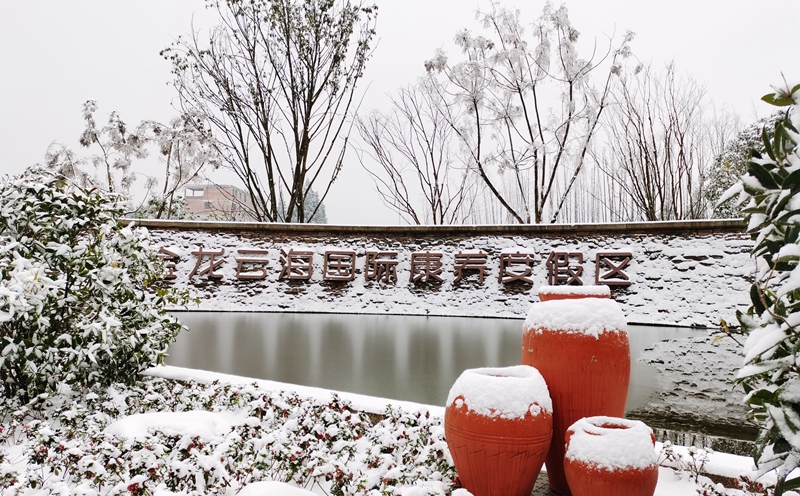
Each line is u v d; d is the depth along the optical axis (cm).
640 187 1798
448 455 321
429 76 1945
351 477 295
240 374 672
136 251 487
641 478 237
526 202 1822
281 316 1289
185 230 1399
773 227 168
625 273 1230
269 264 1392
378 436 350
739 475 290
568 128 1753
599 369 282
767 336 150
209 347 873
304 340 954
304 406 422
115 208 489
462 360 775
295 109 1744
